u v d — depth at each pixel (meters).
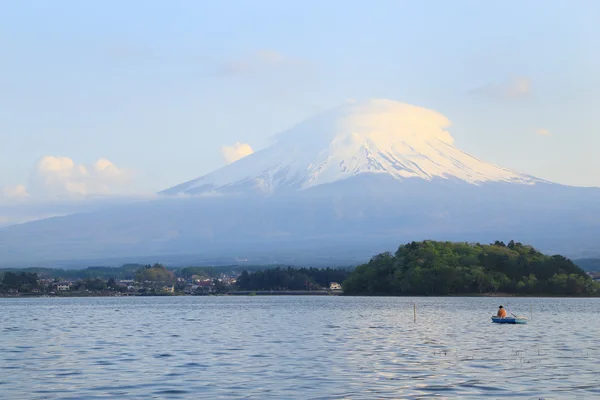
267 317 133.00
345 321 117.81
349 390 49.66
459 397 47.38
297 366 60.34
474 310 154.25
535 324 109.38
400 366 60.22
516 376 55.00
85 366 60.66
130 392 49.22
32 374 56.44
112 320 127.44
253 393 48.78
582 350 71.81
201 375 55.78
